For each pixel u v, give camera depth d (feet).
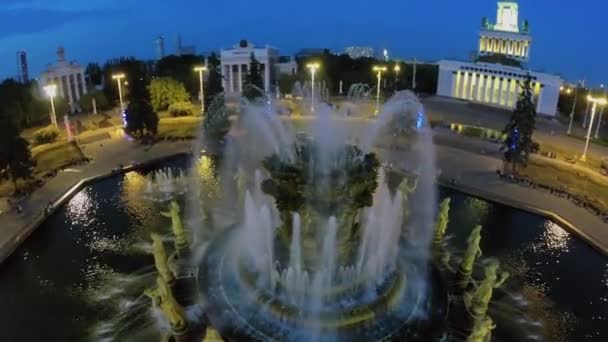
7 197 169.78
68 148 218.18
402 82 320.29
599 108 269.64
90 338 107.86
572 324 115.14
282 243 97.09
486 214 166.09
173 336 90.12
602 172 202.90
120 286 124.16
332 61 328.08
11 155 166.81
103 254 138.00
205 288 95.81
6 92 248.52
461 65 311.47
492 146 228.84
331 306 86.74
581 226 155.43
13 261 135.95
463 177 192.34
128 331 108.78
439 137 237.86
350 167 86.28
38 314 115.85
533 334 110.73
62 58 277.64
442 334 86.02
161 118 259.19
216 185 177.99
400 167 198.90
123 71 290.97
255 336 84.12
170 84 267.39
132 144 223.51
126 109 225.35
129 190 178.19
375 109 273.33
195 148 217.36
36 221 152.35
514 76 291.79
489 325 82.17
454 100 313.73
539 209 166.40
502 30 317.01
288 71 332.60
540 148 230.27
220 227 126.41
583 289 127.75
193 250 111.14
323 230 87.56
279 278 90.33
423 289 95.86
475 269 130.93
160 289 88.89
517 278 130.72
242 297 92.02
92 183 185.06
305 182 84.64
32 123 251.39
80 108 277.44
